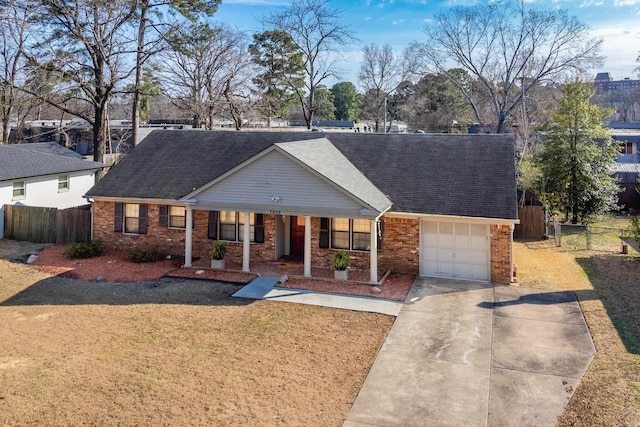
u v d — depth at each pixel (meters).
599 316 12.11
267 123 49.94
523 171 28.75
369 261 16.47
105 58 29.75
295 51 47.50
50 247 20.31
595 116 25.84
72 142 50.91
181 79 39.59
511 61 44.03
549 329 11.38
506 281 15.16
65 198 25.75
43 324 11.77
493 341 10.74
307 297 13.85
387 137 19.47
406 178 16.95
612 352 10.02
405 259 16.19
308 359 9.89
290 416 7.77
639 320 11.77
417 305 13.16
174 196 18.14
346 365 9.65
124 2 29.23
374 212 14.48
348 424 7.60
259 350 10.29
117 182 19.50
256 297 13.85
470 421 7.67
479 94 54.88
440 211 15.27
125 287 14.91
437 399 8.34
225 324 11.80
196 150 20.75
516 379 9.00
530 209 23.06
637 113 85.56
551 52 42.25
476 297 13.79
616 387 8.54
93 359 9.80
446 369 9.45
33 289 14.70
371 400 8.34
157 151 21.08
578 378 8.95
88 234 20.64
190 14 33.00
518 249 20.50
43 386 8.67
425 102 60.34
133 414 7.78
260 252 17.83
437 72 48.47
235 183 16.05
